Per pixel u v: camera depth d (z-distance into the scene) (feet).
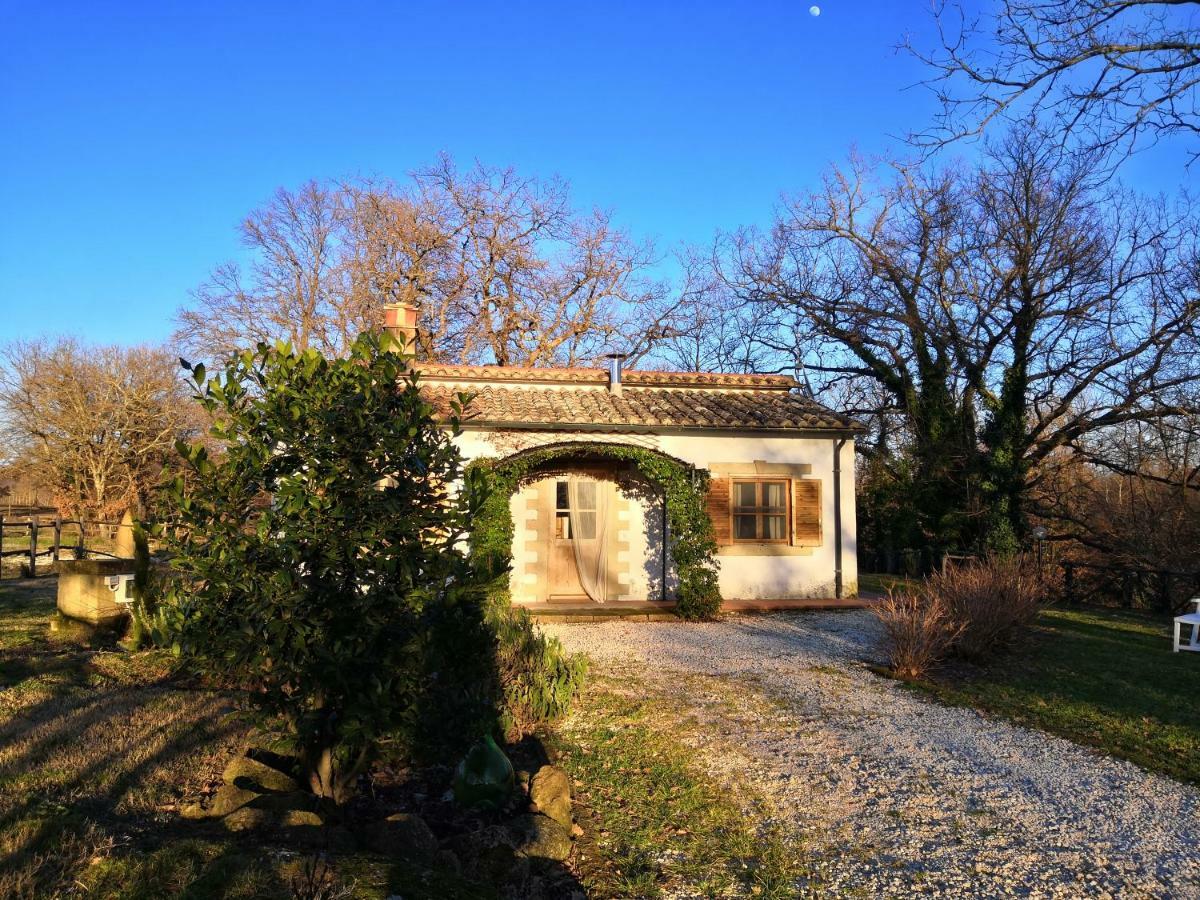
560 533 50.42
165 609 15.70
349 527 14.88
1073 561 57.98
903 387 76.69
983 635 32.73
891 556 75.25
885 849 15.69
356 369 15.93
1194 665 33.01
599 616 44.93
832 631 41.24
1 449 113.70
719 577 50.16
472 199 114.01
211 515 14.71
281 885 10.19
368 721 14.89
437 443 16.40
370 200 115.44
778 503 51.39
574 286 117.60
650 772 19.79
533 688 23.54
